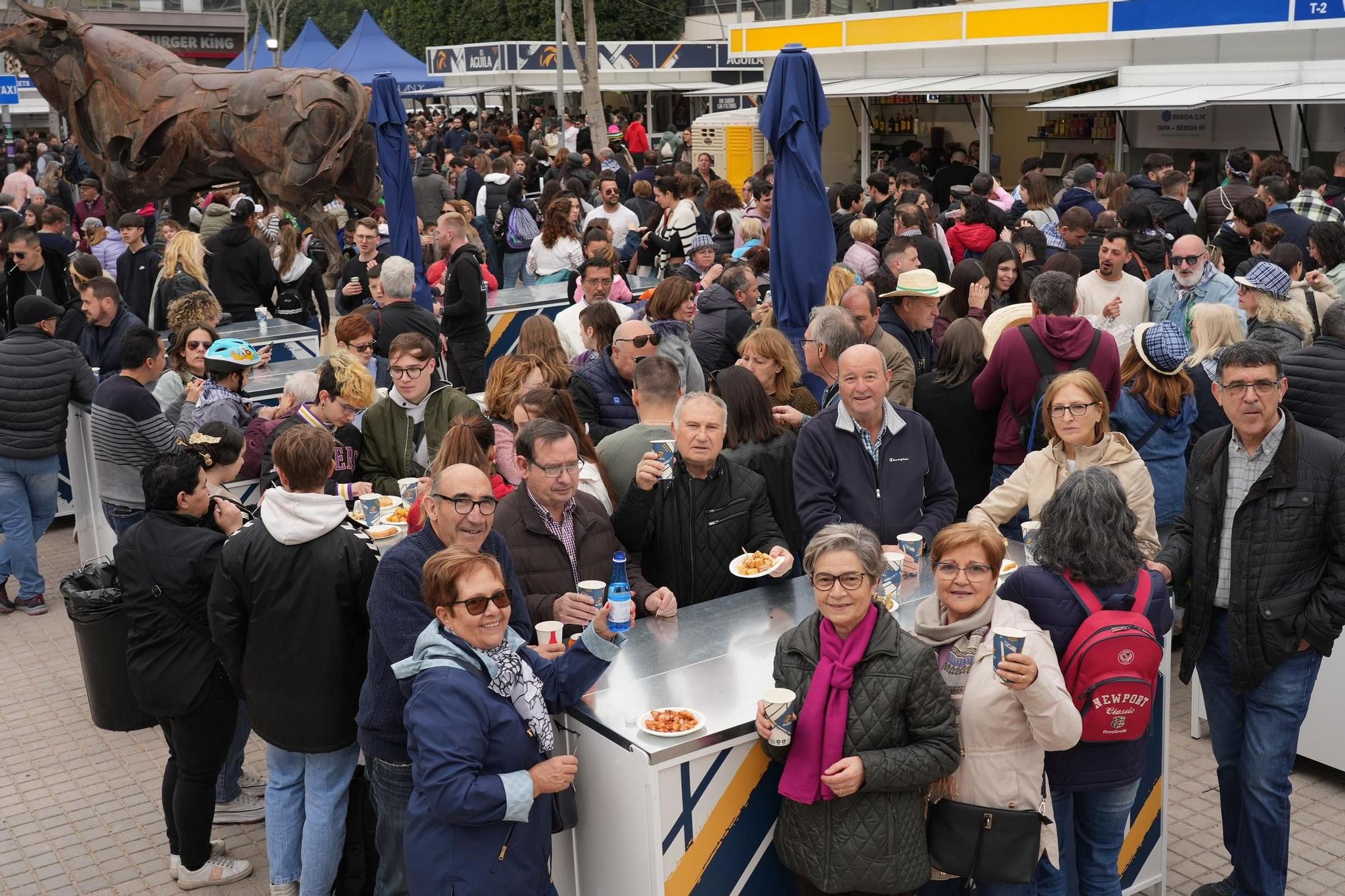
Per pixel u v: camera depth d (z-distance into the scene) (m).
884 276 8.20
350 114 14.91
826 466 5.20
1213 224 11.34
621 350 6.45
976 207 10.83
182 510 4.94
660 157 22.52
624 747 3.87
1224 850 5.29
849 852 3.77
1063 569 3.99
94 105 15.61
